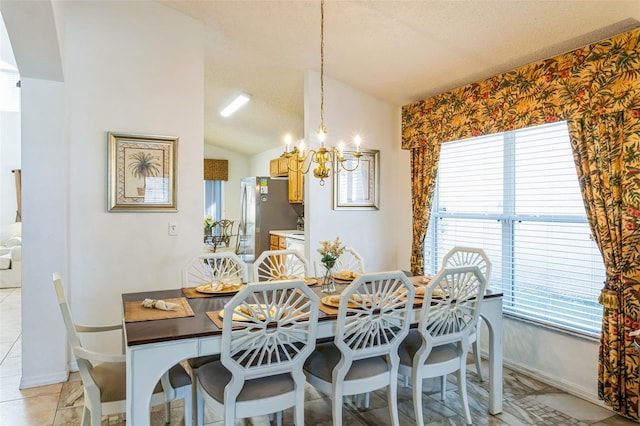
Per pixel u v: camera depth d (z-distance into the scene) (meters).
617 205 2.49
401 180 4.57
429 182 3.98
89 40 3.18
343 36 3.29
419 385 2.32
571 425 2.45
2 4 2.19
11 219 7.93
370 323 2.11
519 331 3.24
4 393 2.81
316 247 4.14
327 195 4.20
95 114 3.20
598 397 2.67
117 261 3.28
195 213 3.55
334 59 3.74
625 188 2.44
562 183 2.96
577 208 2.87
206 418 2.53
